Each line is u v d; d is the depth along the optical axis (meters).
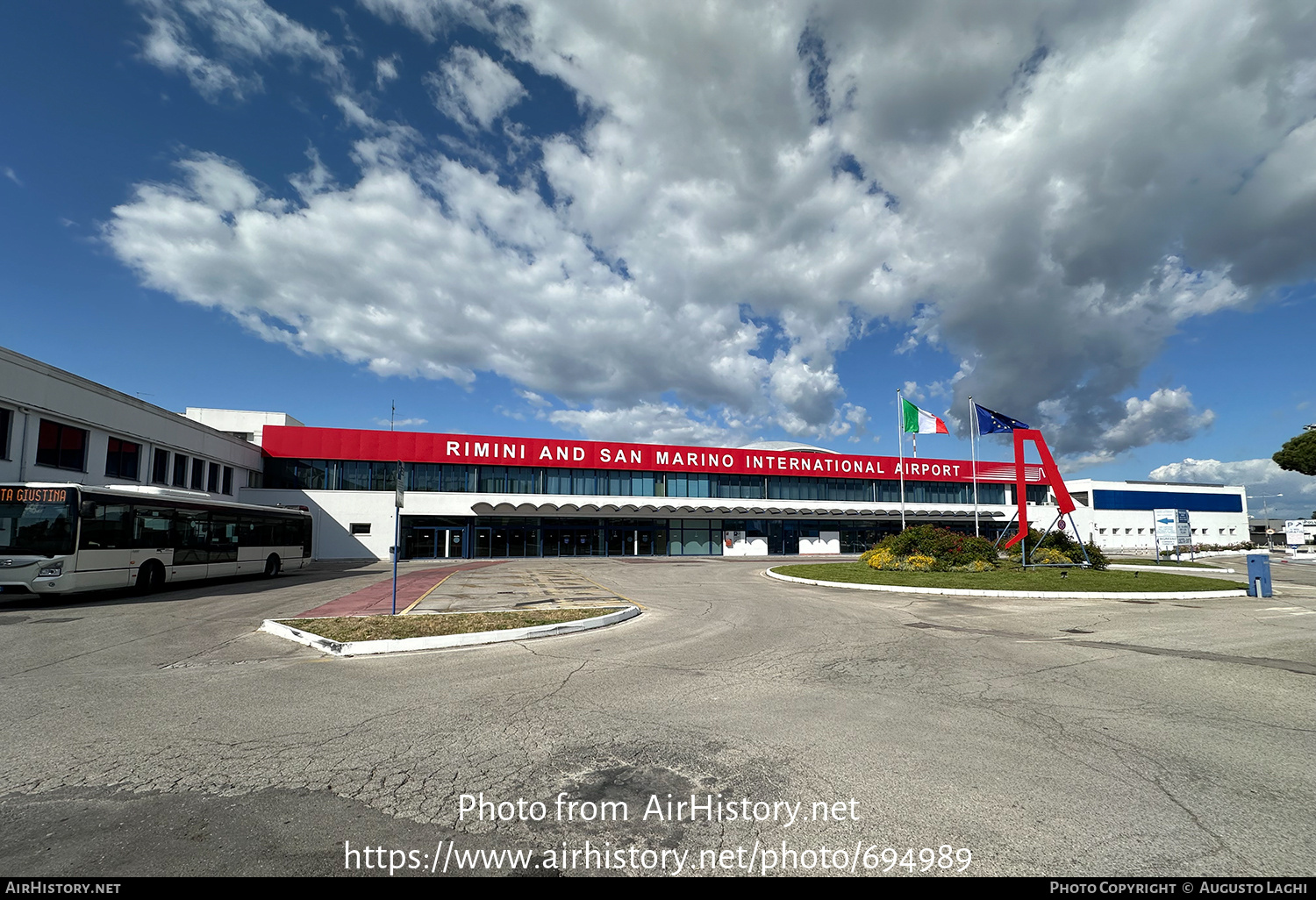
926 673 7.94
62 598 16.28
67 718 6.02
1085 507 58.03
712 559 40.66
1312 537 81.50
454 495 38.56
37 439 19.33
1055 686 7.27
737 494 46.62
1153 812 3.94
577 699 6.64
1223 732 5.54
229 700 6.65
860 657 8.96
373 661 8.73
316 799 4.16
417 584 20.27
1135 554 51.66
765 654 9.14
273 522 23.89
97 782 4.45
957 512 51.53
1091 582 19.38
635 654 9.14
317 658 8.93
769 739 5.35
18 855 3.44
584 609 13.21
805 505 46.56
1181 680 7.60
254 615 13.12
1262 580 17.98
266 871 3.28
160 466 26.12
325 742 5.29
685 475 45.38
